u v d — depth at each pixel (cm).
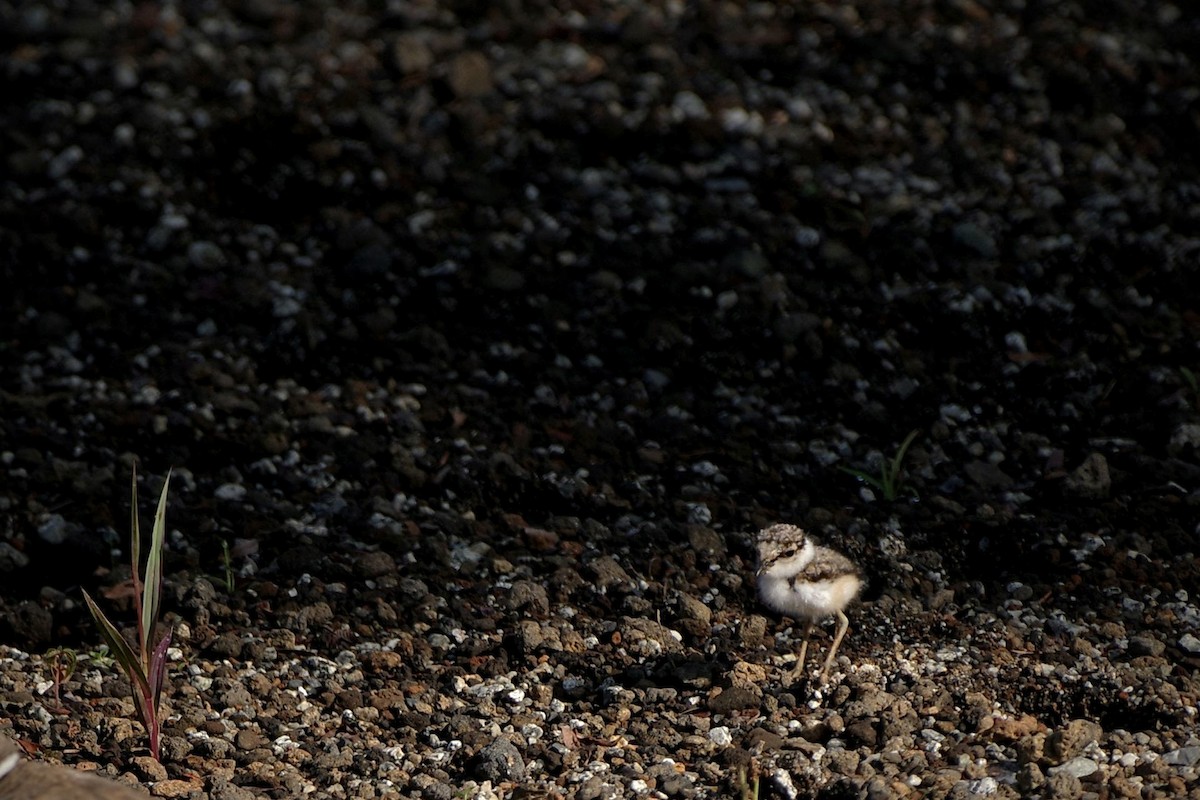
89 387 1362
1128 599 1020
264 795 820
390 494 1209
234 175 1706
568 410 1330
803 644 948
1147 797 755
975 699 875
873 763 821
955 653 960
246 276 1540
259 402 1339
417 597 1062
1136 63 1900
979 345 1391
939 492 1194
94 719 901
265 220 1650
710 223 1598
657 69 1945
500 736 886
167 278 1542
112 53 2002
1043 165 1706
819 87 1884
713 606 1047
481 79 1897
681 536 1135
